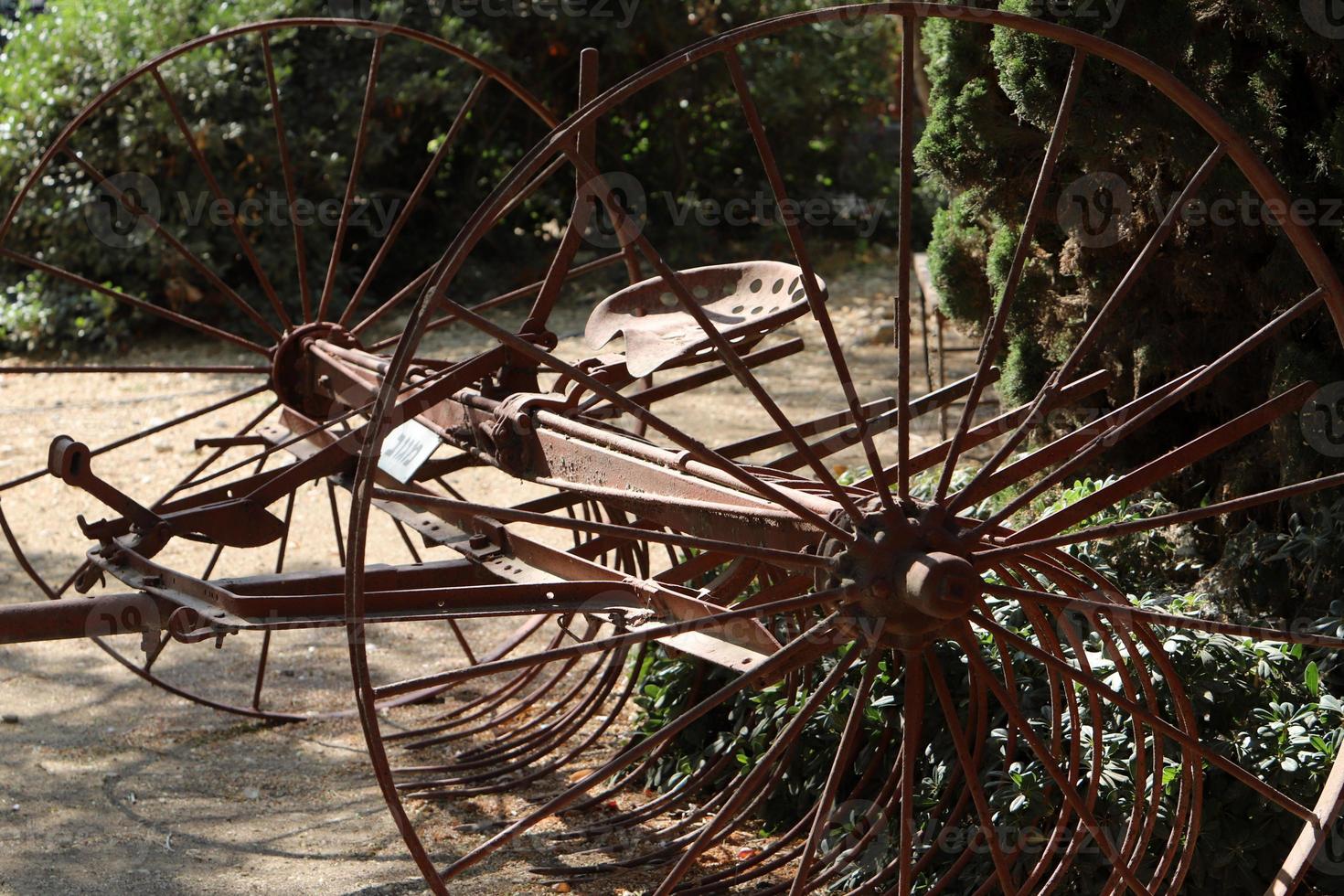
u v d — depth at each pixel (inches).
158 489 284.2
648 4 487.8
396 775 163.8
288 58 444.5
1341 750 113.3
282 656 204.5
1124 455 178.1
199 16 441.7
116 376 390.0
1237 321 164.1
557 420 124.5
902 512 94.6
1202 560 164.1
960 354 345.7
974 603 92.3
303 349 173.0
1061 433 181.9
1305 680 128.8
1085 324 174.2
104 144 420.8
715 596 117.3
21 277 433.4
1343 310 100.5
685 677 157.8
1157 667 118.6
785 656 95.9
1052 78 146.2
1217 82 147.9
